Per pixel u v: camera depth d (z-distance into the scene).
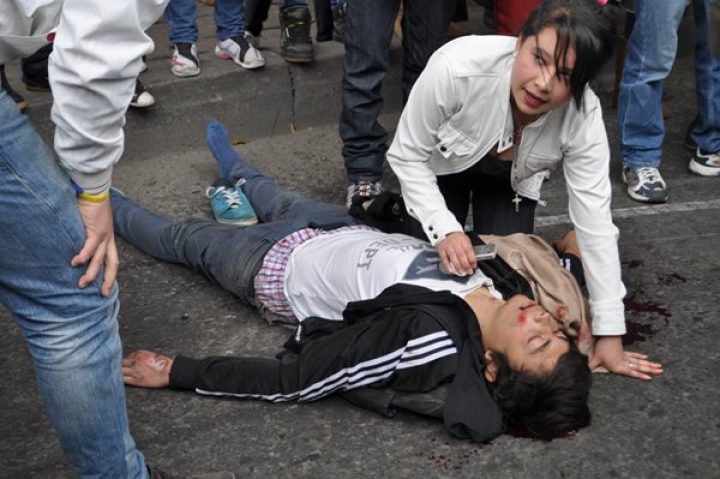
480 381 2.59
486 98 2.73
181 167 4.45
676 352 2.99
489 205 3.22
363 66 3.74
